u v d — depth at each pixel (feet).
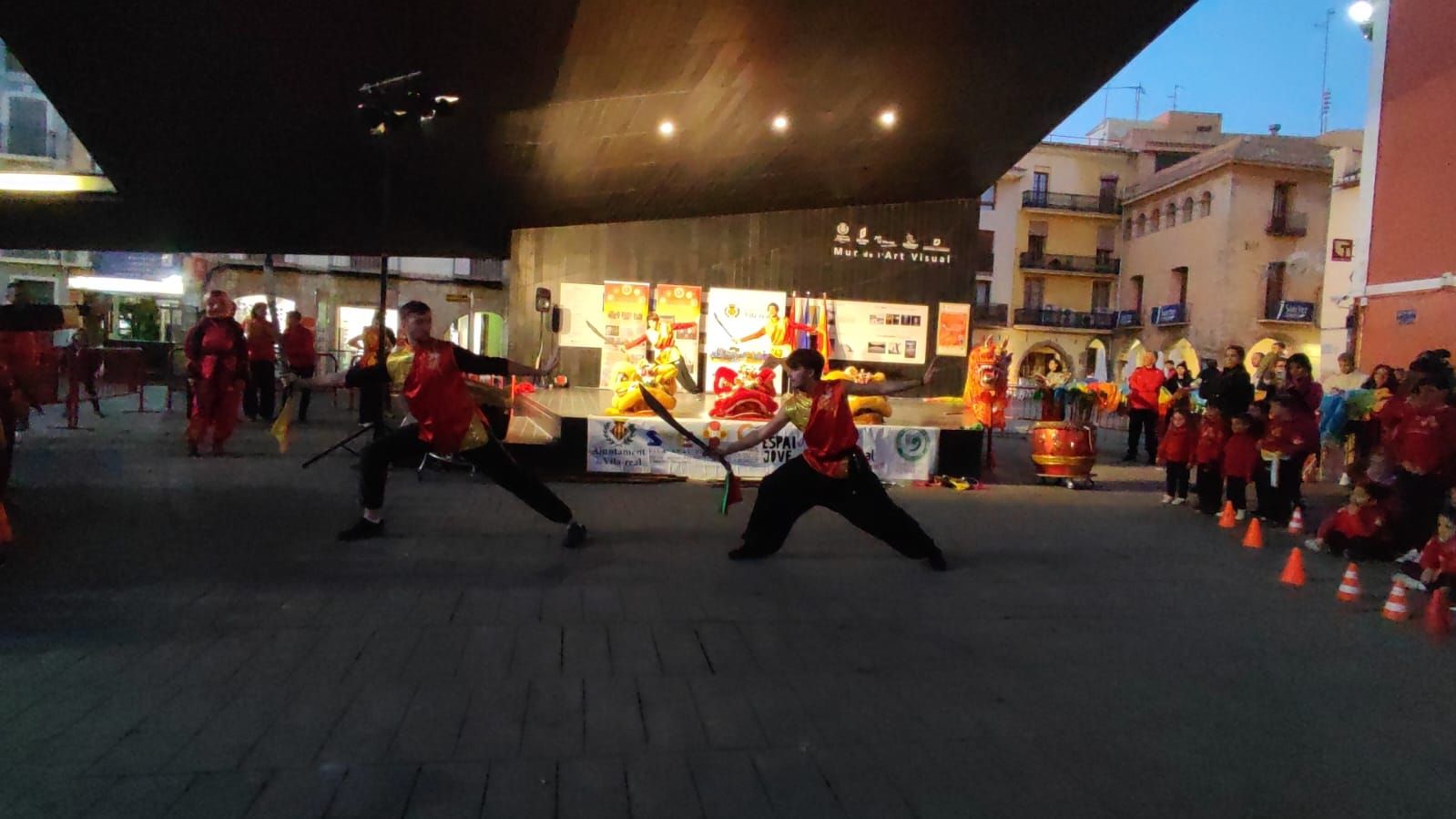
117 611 15.42
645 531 23.35
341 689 12.42
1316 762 11.21
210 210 41.60
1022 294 160.66
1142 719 12.41
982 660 14.58
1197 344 137.39
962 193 47.96
